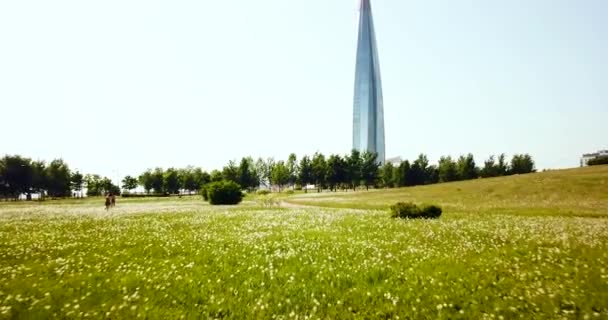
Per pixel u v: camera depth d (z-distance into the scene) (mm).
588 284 8109
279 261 10906
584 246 13078
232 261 10953
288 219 25031
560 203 38688
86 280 8875
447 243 13867
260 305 7055
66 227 20875
